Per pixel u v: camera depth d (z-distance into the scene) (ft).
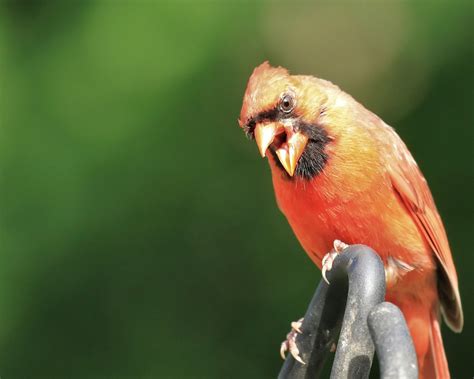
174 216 38.29
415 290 22.22
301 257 38.11
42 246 38.01
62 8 39.42
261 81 20.40
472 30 36.86
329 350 16.20
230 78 38.17
